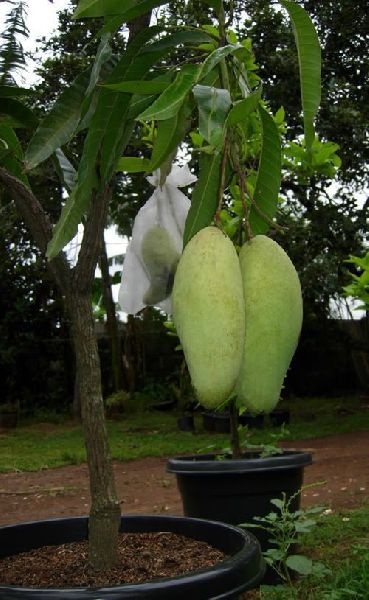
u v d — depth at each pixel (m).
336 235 11.04
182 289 1.11
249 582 1.60
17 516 5.73
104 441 1.82
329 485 5.96
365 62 11.03
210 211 1.40
